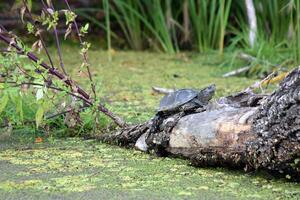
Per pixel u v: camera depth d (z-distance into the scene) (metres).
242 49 7.41
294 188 4.21
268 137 4.22
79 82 6.50
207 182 4.29
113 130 4.99
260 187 4.23
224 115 4.44
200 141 4.45
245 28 7.84
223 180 4.32
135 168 4.48
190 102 4.61
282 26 7.65
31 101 5.12
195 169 4.47
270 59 6.97
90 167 4.50
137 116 5.39
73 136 5.07
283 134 4.17
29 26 4.90
